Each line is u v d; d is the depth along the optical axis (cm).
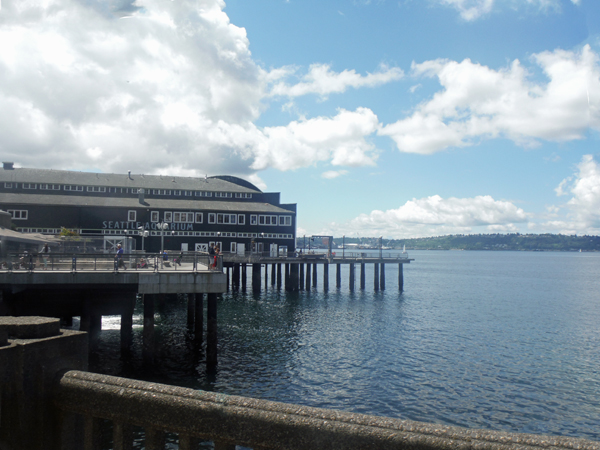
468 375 2280
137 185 6819
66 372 426
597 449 285
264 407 357
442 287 7181
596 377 2284
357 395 1948
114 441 403
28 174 6438
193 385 1950
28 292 2114
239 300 4822
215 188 7262
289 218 6619
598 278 9662
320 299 5019
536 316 4288
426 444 312
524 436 305
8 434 397
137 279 1942
